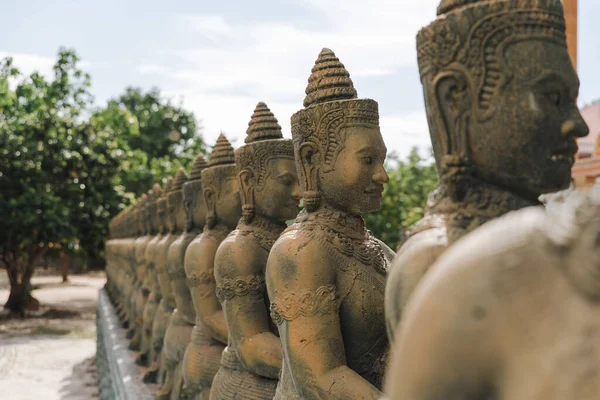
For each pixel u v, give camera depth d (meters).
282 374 3.81
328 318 3.54
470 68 2.22
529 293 1.38
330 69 3.91
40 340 17.64
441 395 1.48
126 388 8.33
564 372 1.32
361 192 3.74
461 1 2.27
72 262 44.09
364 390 3.32
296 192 4.99
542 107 2.18
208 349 6.13
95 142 21.20
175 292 7.13
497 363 1.42
